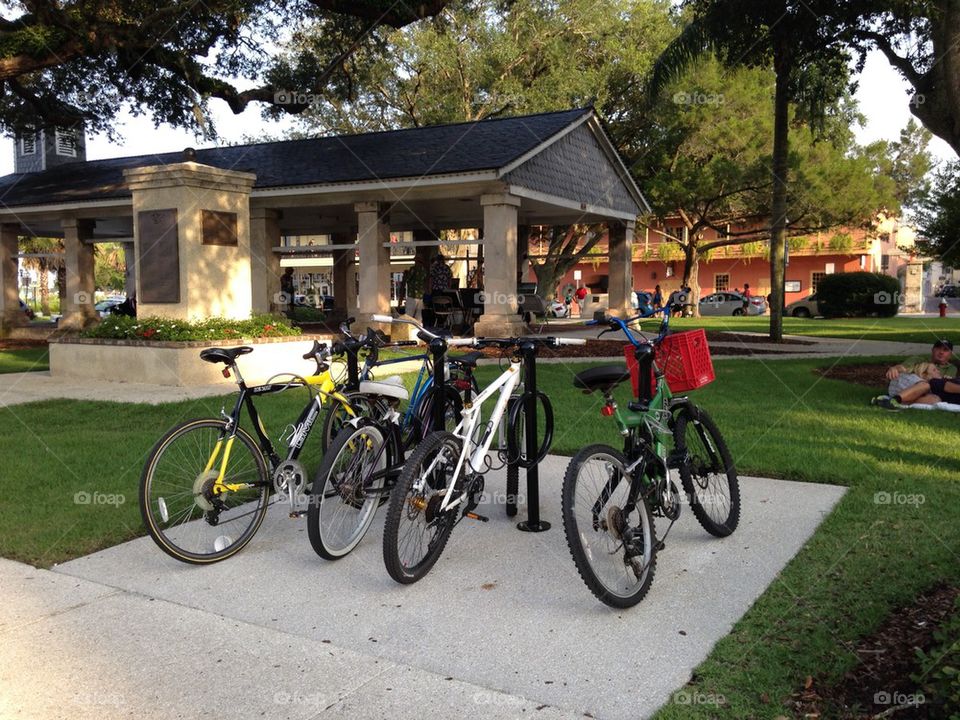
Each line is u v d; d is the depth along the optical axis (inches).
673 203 1164.5
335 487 166.6
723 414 311.1
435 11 485.4
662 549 162.7
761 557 162.6
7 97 682.8
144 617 139.7
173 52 552.7
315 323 973.2
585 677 116.0
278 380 429.1
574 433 280.8
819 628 128.1
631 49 1102.4
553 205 770.8
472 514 168.4
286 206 763.4
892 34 470.9
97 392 390.0
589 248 1262.3
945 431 271.9
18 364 565.9
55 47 488.4
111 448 264.5
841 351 611.2
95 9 489.4
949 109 401.4
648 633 130.1
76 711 109.0
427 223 1048.2
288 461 175.3
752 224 1416.1
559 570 160.2
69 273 868.0
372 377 209.2
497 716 106.1
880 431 273.3
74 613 141.6
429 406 193.3
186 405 345.7
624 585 143.6
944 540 164.9
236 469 171.8
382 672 118.9
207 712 108.5
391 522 146.3
